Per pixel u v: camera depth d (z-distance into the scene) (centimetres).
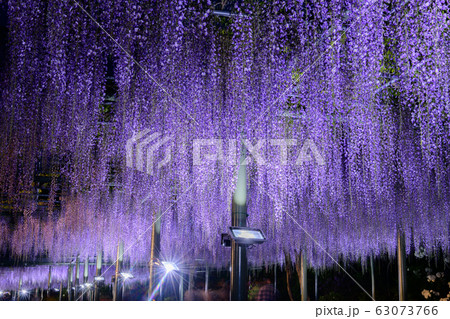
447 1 468
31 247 2298
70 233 2034
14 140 714
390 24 522
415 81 591
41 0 525
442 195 1096
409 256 1539
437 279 1227
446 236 1207
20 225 1869
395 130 895
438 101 596
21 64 558
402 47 516
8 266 2477
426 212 1145
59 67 556
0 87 595
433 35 484
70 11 520
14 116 633
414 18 491
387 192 1085
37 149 784
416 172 1006
